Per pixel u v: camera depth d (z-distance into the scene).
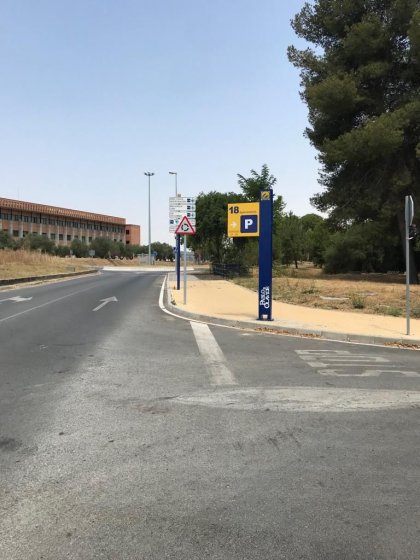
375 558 2.92
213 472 4.08
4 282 26.95
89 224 140.25
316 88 30.72
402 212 31.73
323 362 8.42
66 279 35.25
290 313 14.80
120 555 2.95
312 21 34.94
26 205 119.50
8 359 8.32
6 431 4.97
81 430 5.01
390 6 31.55
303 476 4.01
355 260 46.72
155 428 5.09
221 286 26.98
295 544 3.06
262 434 4.95
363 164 31.84
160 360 8.38
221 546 3.04
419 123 29.42
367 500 3.62
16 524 3.28
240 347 9.79
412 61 30.56
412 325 12.38
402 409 5.76
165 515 3.40
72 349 9.24
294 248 58.66
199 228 41.25
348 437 4.88
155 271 57.00
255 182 37.59
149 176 79.06
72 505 3.53
